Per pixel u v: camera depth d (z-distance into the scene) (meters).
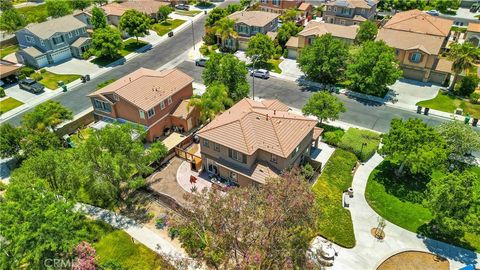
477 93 55.25
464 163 41.25
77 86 62.91
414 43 61.75
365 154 42.53
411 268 29.94
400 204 36.41
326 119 47.25
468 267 27.84
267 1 96.38
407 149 36.25
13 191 26.77
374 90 56.16
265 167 37.28
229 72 52.03
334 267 30.05
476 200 30.05
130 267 30.45
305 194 27.97
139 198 38.09
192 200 29.59
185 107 49.56
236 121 38.78
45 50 70.69
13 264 24.81
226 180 40.09
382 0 101.31
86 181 34.34
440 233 33.00
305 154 42.06
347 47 63.06
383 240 32.44
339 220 34.25
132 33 78.25
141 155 37.38
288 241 26.50
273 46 69.25
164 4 97.44
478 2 98.44
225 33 73.12
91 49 71.94
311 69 60.19
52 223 25.64
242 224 26.59
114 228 34.34
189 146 47.03
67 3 93.69
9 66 64.38
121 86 47.31
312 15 95.00
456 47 55.19
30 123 44.47
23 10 108.69
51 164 34.09
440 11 96.88
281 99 57.84
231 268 27.28
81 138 47.09
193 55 75.38
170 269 28.98
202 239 28.72
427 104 54.72
